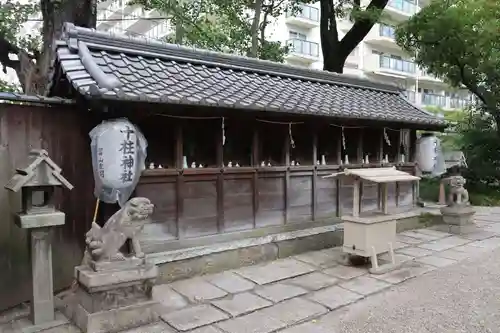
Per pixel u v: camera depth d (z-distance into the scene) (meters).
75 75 4.61
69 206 5.07
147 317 4.20
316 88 8.27
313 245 7.30
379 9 12.65
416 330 4.13
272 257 6.66
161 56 6.15
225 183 6.33
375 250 6.13
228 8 14.38
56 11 8.87
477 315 4.51
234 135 6.61
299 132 7.54
